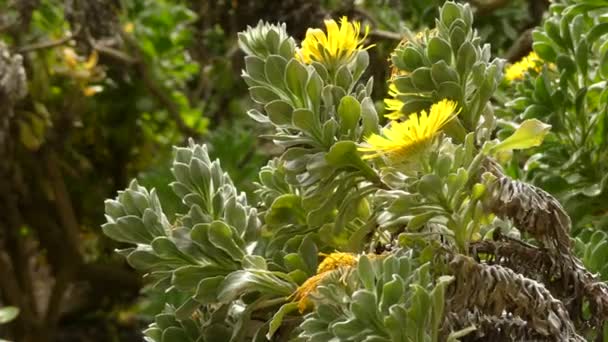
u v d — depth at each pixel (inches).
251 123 88.3
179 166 29.2
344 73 28.5
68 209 99.7
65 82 92.0
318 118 27.5
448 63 27.7
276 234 29.1
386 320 23.6
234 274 27.4
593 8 38.8
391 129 26.0
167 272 28.6
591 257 33.1
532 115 37.2
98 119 99.7
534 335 25.9
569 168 37.9
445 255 26.6
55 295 103.7
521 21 68.5
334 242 28.8
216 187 29.3
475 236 28.3
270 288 27.6
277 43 28.5
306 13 66.9
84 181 103.1
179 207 55.4
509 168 38.8
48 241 102.3
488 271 25.7
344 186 27.5
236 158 75.5
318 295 25.5
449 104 25.7
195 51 100.5
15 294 101.9
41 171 96.3
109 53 92.9
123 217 28.8
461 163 26.3
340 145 26.8
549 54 37.9
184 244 28.1
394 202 26.2
